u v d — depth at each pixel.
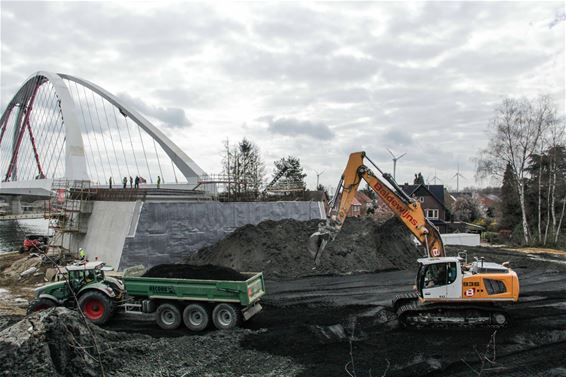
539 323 13.20
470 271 13.23
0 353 8.80
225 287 12.50
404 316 12.82
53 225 29.59
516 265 25.77
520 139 38.34
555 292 18.11
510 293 12.51
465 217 63.31
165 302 13.16
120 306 13.71
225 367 9.74
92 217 27.94
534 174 41.50
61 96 47.41
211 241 25.31
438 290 12.72
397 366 9.85
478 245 36.09
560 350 10.89
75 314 10.20
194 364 9.84
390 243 26.03
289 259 22.50
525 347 11.12
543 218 42.00
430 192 56.66
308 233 24.69
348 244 24.33
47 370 8.53
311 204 29.00
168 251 23.81
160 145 45.53
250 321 13.74
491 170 39.47
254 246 23.19
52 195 35.34
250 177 50.88
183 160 43.56
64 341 9.20
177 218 24.27
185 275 13.52
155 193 27.88
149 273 13.94
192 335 12.34
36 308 13.55
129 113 47.56
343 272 22.33
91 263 14.23
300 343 11.21
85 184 34.06
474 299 12.58
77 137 45.28
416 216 14.24
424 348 11.03
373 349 10.98
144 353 10.17
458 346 11.20
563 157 38.75
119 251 22.88
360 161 14.41
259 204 27.09
